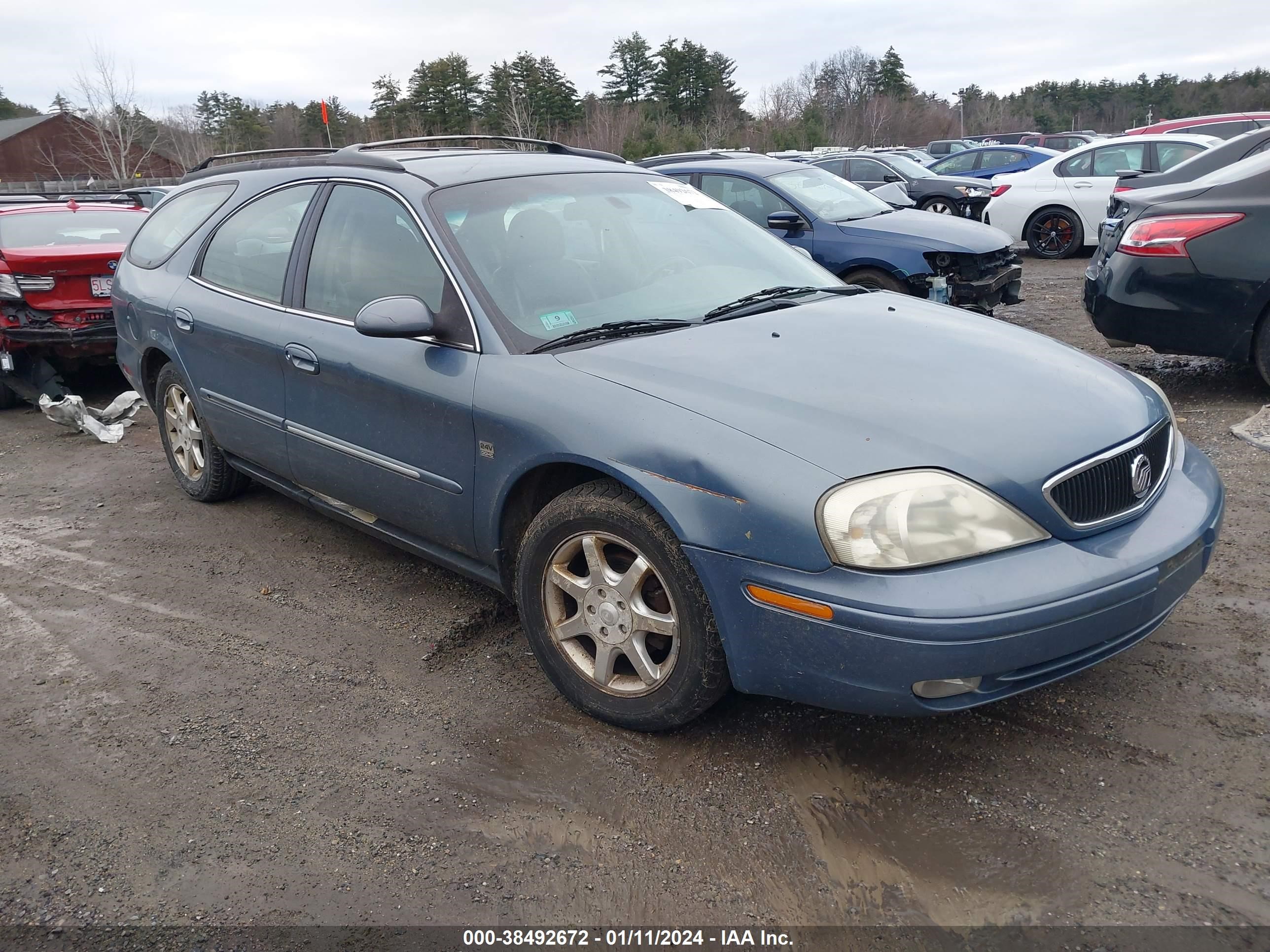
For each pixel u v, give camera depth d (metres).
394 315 3.05
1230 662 3.07
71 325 7.10
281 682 3.31
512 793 2.67
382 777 2.76
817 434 2.48
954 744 2.75
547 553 2.93
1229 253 5.43
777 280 3.74
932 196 15.88
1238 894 2.17
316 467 3.85
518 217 3.50
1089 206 13.46
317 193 3.92
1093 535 2.51
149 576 4.24
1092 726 2.80
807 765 2.71
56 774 2.84
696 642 2.62
